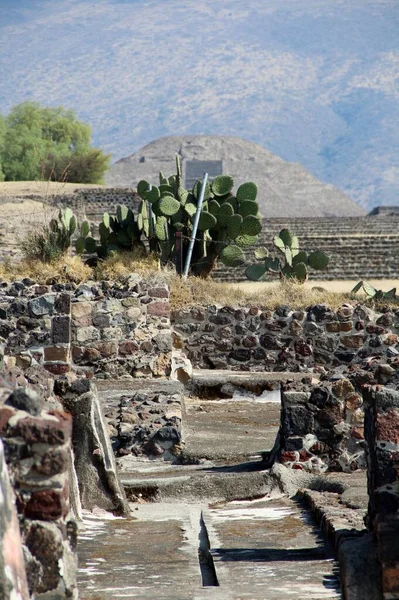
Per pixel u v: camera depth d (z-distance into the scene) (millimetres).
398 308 47062
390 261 115812
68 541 12633
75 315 41781
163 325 42281
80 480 22281
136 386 37875
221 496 25062
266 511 22531
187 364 43094
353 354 46062
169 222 58656
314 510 21500
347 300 48250
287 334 46688
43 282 41406
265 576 16281
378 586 14789
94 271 44625
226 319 47188
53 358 39656
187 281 49500
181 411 34062
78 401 22531
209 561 17891
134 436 31016
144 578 16266
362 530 17531
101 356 41719
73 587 12352
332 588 15562
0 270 42812
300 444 26656
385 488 14891
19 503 12250
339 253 119062
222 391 42594
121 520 21703
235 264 58531
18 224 105875
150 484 25312
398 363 27000
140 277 42688
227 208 58812
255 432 34344
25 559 12203
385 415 15125
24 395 12547
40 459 12281
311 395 26797
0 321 39719
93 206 142250
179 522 21500
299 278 58031
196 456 30312
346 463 26562
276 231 140500
